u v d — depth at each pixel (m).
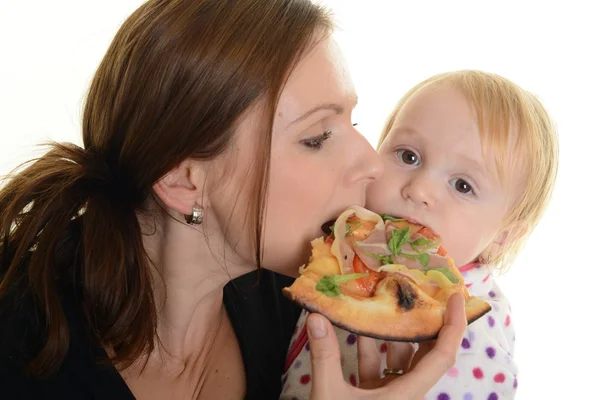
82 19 2.82
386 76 2.74
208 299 1.21
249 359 1.27
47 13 2.81
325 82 1.02
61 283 1.13
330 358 0.95
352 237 1.02
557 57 2.56
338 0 2.69
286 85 0.99
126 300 1.10
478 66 2.66
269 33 1.00
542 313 2.51
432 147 1.33
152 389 1.18
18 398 1.07
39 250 1.11
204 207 1.08
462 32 2.66
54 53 2.83
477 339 1.32
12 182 1.23
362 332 0.92
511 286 2.56
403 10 2.69
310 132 1.02
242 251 1.09
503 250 1.54
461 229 1.33
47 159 1.22
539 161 1.39
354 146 1.08
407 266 1.02
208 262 1.14
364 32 2.71
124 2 2.82
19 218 1.19
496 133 1.32
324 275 0.97
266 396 1.31
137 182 1.10
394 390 0.96
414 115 1.38
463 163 1.31
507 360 1.31
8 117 2.83
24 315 1.11
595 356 2.46
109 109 1.12
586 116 2.53
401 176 1.34
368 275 0.99
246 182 1.03
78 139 2.75
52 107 2.85
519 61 2.60
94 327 1.09
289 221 1.04
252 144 1.01
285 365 1.39
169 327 1.20
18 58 2.82
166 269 1.16
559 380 2.41
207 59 0.99
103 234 1.09
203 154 1.02
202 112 1.00
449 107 1.35
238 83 0.98
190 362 1.23
